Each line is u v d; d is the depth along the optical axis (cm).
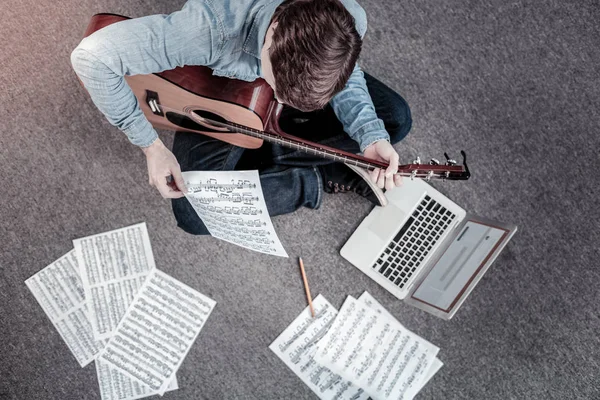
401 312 149
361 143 120
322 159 135
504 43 162
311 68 74
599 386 149
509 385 149
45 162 149
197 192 119
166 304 147
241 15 91
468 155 157
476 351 149
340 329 147
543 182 156
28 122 150
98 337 144
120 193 150
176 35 91
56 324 144
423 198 147
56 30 153
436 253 144
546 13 164
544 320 151
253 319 147
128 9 155
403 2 161
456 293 131
